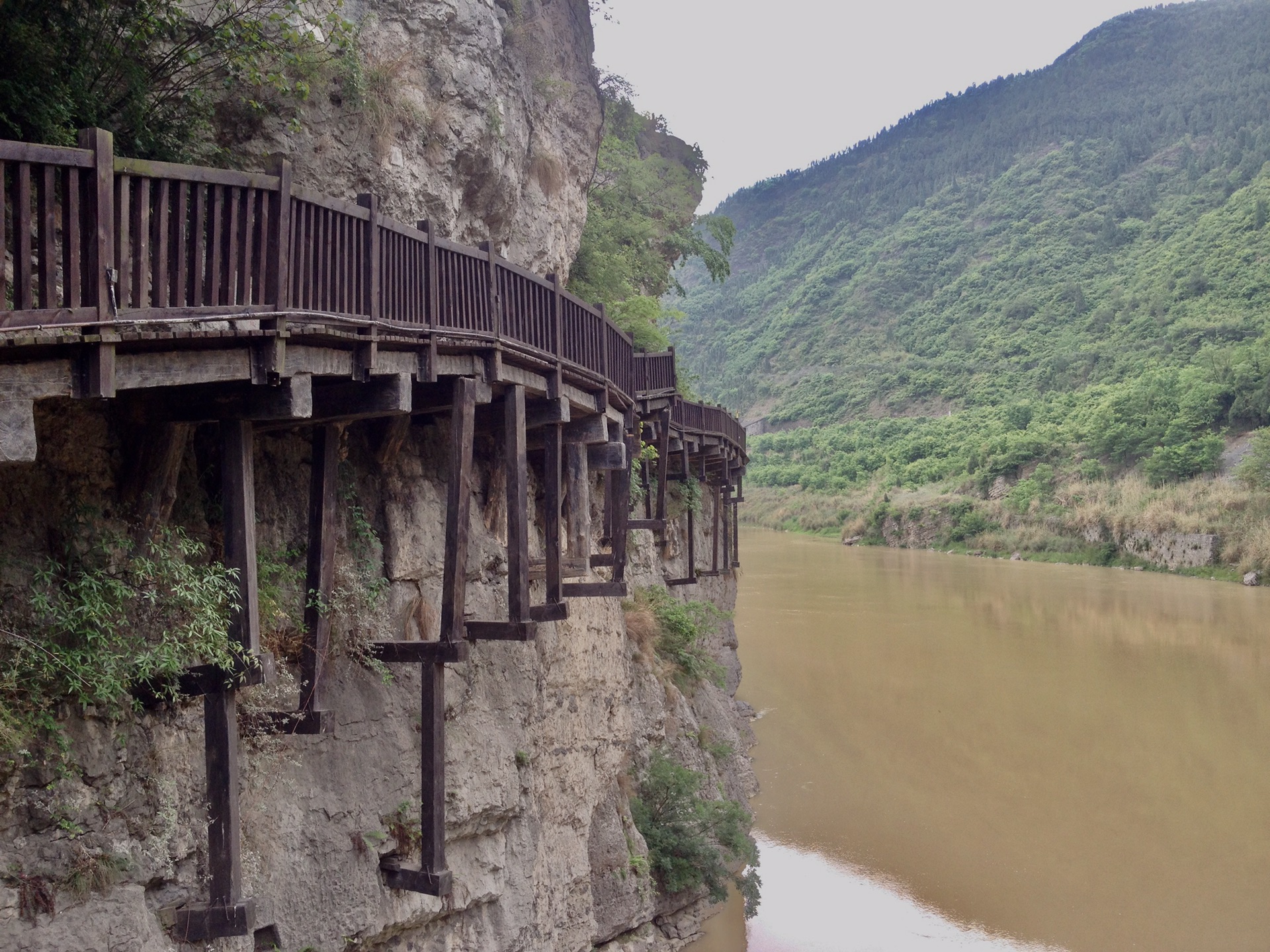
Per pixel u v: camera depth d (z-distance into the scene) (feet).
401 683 34.42
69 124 25.59
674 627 82.48
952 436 462.60
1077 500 337.72
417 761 34.35
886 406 620.08
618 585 47.98
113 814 24.17
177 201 21.33
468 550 40.40
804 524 423.64
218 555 28.63
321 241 25.34
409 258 29.73
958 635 180.34
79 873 23.03
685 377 121.90
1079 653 168.76
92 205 19.33
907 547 367.86
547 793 48.29
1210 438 323.57
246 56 30.32
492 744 39.29
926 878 85.05
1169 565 287.07
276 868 28.94
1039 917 78.43
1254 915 79.77
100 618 24.27
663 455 66.33
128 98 27.40
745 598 220.43
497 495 43.52
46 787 22.84
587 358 44.65
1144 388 373.61
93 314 19.19
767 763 111.96
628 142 115.34
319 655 29.78
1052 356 563.48
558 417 40.11
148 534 25.86
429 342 30.32
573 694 52.24
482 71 44.19
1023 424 445.78
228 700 24.70
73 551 24.45
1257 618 202.28
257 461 31.17
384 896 32.22
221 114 33.55
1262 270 512.22
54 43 25.40
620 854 57.62
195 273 21.63
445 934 36.45
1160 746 121.60
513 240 51.65
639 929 61.05
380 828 32.53
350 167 37.55
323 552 29.94
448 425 39.73
